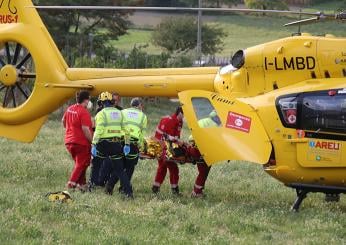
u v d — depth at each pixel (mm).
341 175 34719
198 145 36906
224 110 37250
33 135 45344
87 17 152750
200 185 39906
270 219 33750
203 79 40625
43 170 45656
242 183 45906
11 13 45094
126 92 42500
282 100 35812
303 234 31047
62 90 43969
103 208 33281
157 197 38656
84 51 141625
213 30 183375
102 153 37938
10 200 32719
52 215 30672
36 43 44406
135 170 48031
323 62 35719
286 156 35719
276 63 36781
